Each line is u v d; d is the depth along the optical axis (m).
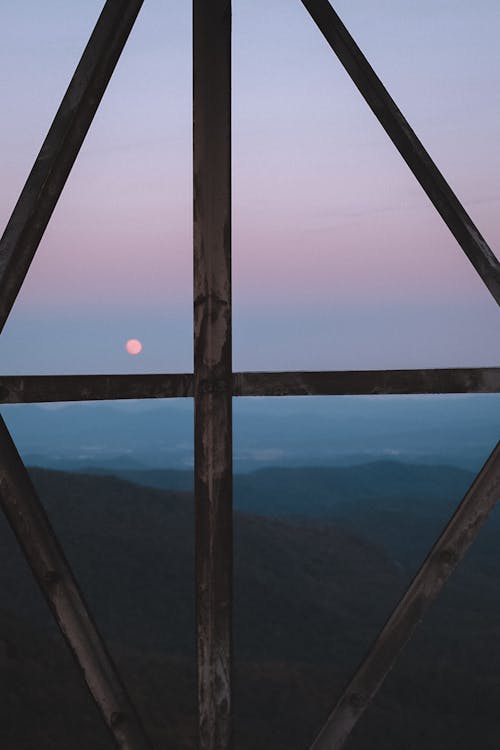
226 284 2.34
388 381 2.28
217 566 2.34
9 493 2.12
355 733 22.77
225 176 2.34
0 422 2.11
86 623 2.21
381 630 2.36
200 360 2.32
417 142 2.35
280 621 40.56
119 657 25.56
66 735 16.25
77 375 2.16
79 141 2.20
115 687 2.23
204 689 2.36
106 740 16.38
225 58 2.33
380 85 2.36
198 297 2.34
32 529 2.15
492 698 26.64
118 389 2.22
